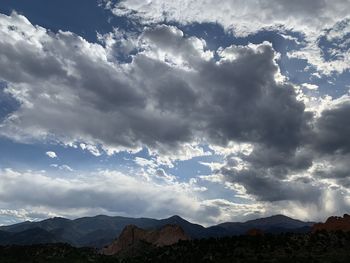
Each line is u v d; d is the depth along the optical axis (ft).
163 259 373.40
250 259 312.91
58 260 426.51
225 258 327.47
